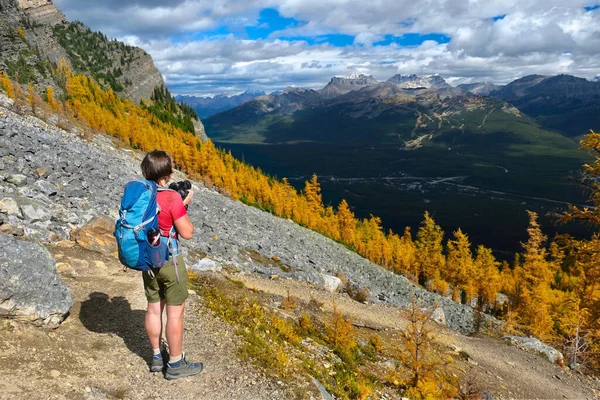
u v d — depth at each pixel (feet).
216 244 74.43
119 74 549.13
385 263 305.12
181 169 304.71
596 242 66.28
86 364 15.15
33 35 439.22
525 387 49.96
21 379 12.94
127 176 91.45
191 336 19.79
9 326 15.47
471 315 125.80
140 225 13.09
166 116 524.52
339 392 22.93
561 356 70.44
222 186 298.97
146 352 17.25
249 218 146.61
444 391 35.68
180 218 13.98
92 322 18.98
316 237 223.30
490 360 57.36
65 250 30.78
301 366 22.71
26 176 47.60
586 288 85.10
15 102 171.53
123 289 24.73
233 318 24.62
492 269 222.07
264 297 44.88
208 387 15.66
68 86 342.44
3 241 17.30
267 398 16.17
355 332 45.93
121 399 13.71
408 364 37.88
